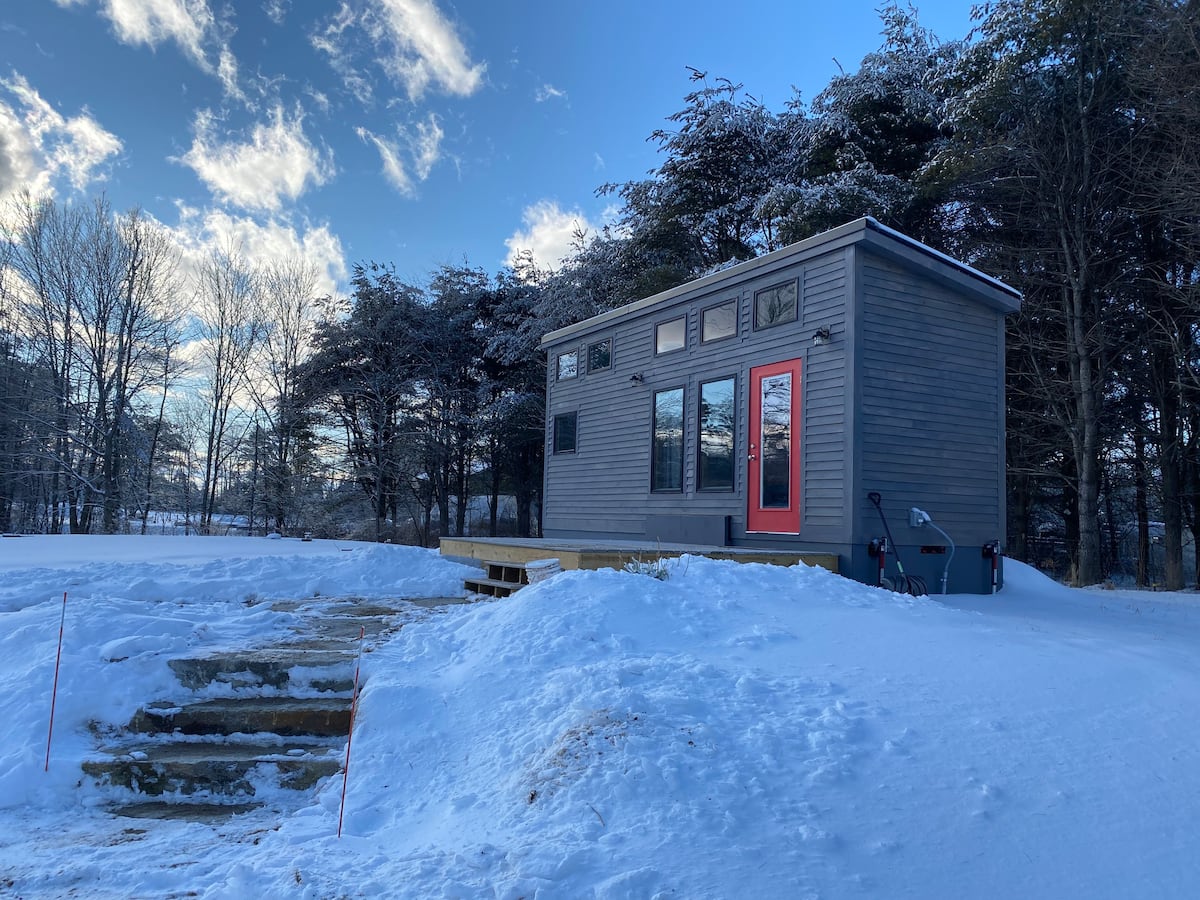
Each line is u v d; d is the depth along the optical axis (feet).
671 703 11.96
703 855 8.39
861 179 56.44
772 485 31.78
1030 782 10.00
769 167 68.59
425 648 16.93
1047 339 54.24
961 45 61.11
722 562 21.11
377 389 81.20
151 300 80.79
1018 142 49.37
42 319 76.64
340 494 82.12
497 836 9.43
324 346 84.79
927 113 58.95
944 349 30.53
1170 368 51.65
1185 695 12.65
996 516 31.50
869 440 28.35
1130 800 9.60
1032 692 12.74
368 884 8.54
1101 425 54.85
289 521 82.43
